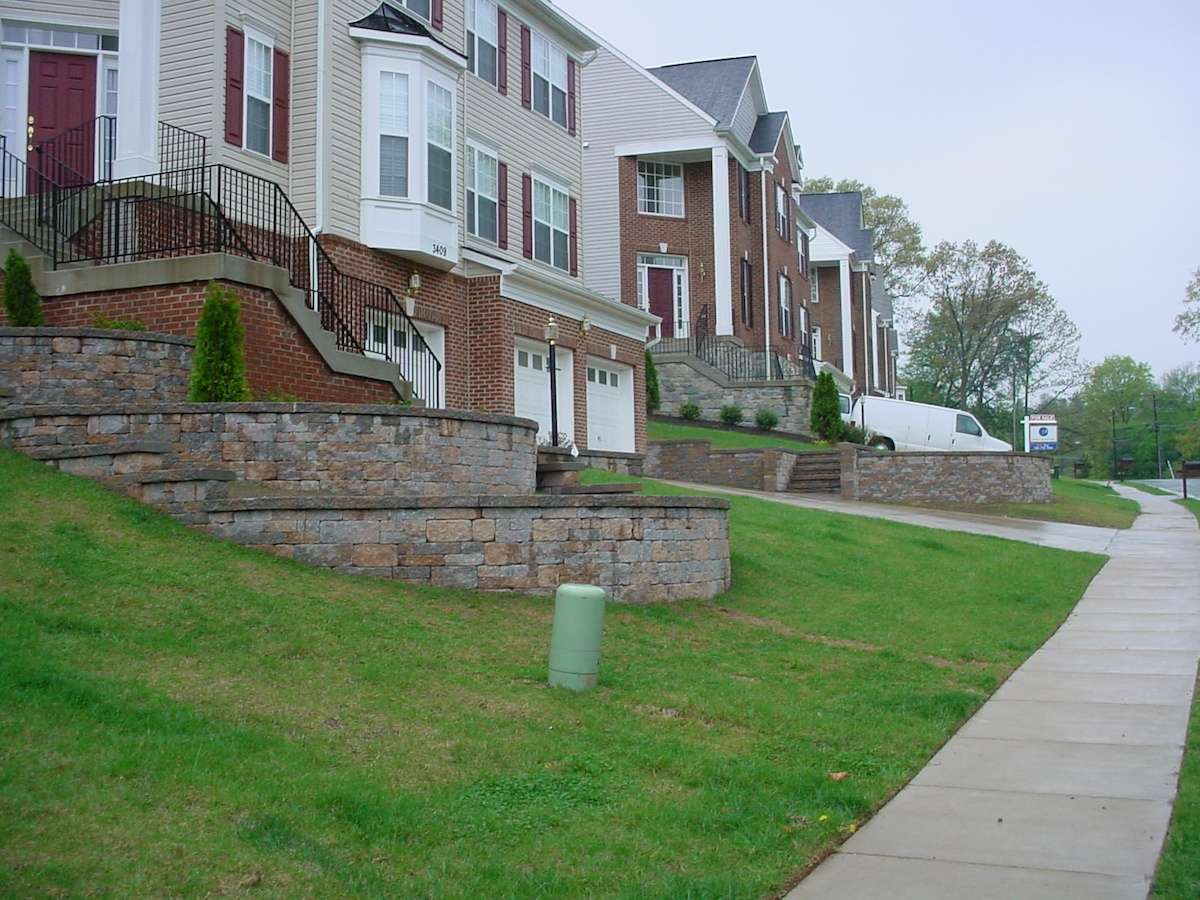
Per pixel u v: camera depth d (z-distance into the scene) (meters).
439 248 19.14
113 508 9.46
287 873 4.58
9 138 17.42
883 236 72.38
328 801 5.35
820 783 6.38
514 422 13.57
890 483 26.91
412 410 12.29
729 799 6.06
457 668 7.91
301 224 16.31
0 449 10.35
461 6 21.44
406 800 5.54
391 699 7.07
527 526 10.37
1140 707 8.54
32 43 17.56
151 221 14.87
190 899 4.27
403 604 9.22
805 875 5.27
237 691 6.73
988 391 77.38
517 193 23.25
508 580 10.23
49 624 7.13
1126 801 6.29
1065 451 105.44
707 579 11.60
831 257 52.31
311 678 7.20
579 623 7.87
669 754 6.67
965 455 27.03
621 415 25.12
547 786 6.02
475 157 21.83
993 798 6.39
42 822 4.64
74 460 10.16
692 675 8.59
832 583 13.17
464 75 21.22
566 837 5.43
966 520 23.44
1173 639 11.38
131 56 16.25
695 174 37.03
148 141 16.27
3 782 4.91
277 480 11.45
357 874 4.70
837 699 8.38
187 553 9.05
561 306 22.39
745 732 7.35
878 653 10.12
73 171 16.17
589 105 36.69
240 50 17.16
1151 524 26.31
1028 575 15.48
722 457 27.22
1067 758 7.19
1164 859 5.32
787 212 42.56
